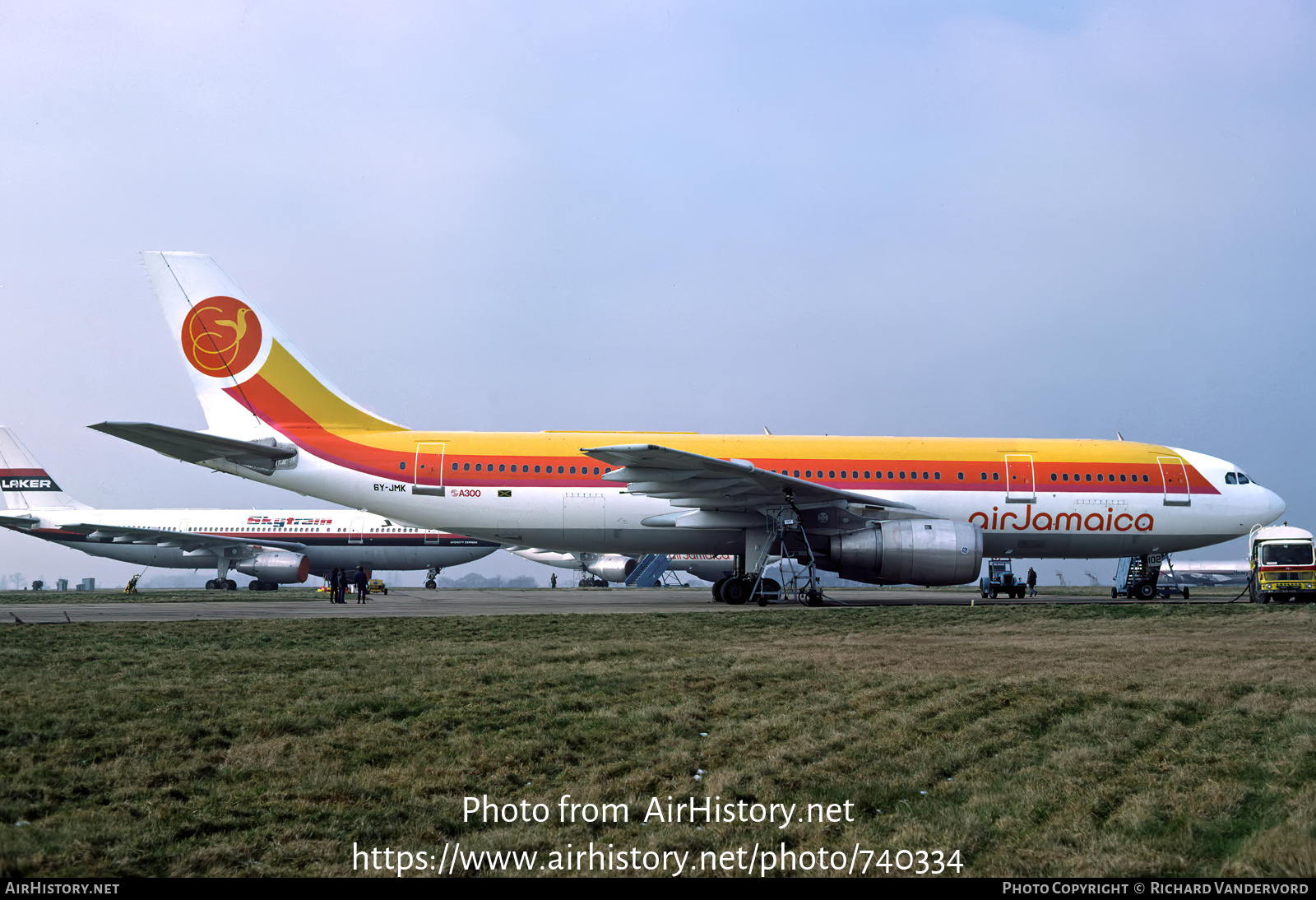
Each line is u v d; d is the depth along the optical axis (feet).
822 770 24.32
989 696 33.86
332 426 91.76
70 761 25.12
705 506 88.12
